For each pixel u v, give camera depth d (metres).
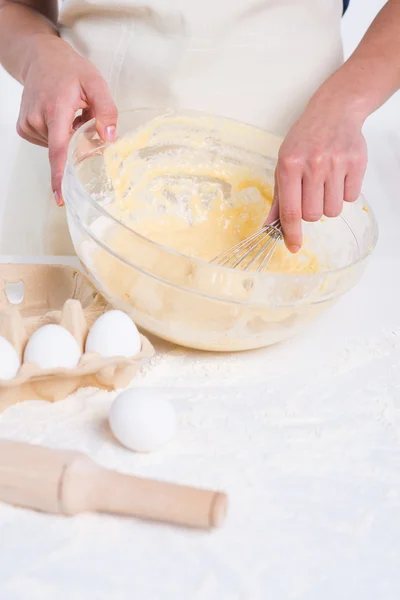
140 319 0.81
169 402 0.70
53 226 1.20
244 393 0.79
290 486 0.66
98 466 0.60
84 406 0.74
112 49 1.06
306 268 0.96
